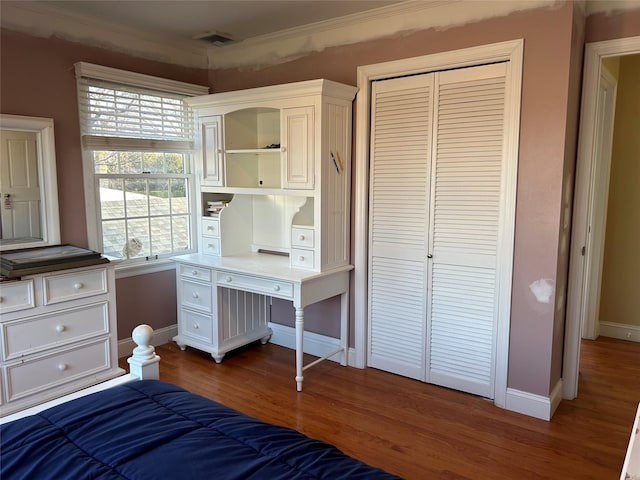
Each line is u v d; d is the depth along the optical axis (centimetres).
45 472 126
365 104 325
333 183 323
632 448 95
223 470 126
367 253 342
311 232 321
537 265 272
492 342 295
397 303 332
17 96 299
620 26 268
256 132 386
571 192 285
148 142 365
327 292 330
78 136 331
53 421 152
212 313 357
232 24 340
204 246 383
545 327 273
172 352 379
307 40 348
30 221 307
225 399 303
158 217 388
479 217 291
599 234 398
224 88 403
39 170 309
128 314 371
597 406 296
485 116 283
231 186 367
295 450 137
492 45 272
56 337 282
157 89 368
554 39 254
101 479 122
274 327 401
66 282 283
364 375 339
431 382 324
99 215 349
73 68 324
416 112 308
